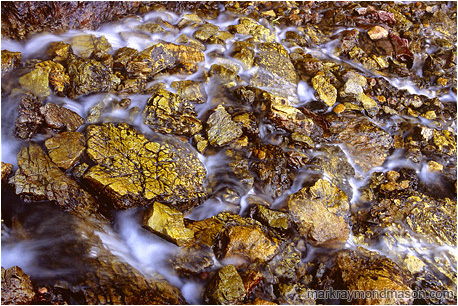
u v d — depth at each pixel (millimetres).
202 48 1883
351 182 1729
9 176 1396
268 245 1470
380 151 1819
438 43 2281
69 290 1270
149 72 1704
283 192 1642
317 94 1908
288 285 1442
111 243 1383
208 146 1657
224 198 1569
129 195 1423
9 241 1318
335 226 1562
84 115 1562
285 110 1749
